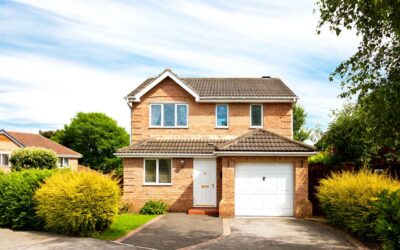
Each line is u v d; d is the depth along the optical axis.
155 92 24.94
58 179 15.41
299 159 19.58
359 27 12.10
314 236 14.66
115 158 61.09
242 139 20.52
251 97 24.25
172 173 22.50
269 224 17.31
